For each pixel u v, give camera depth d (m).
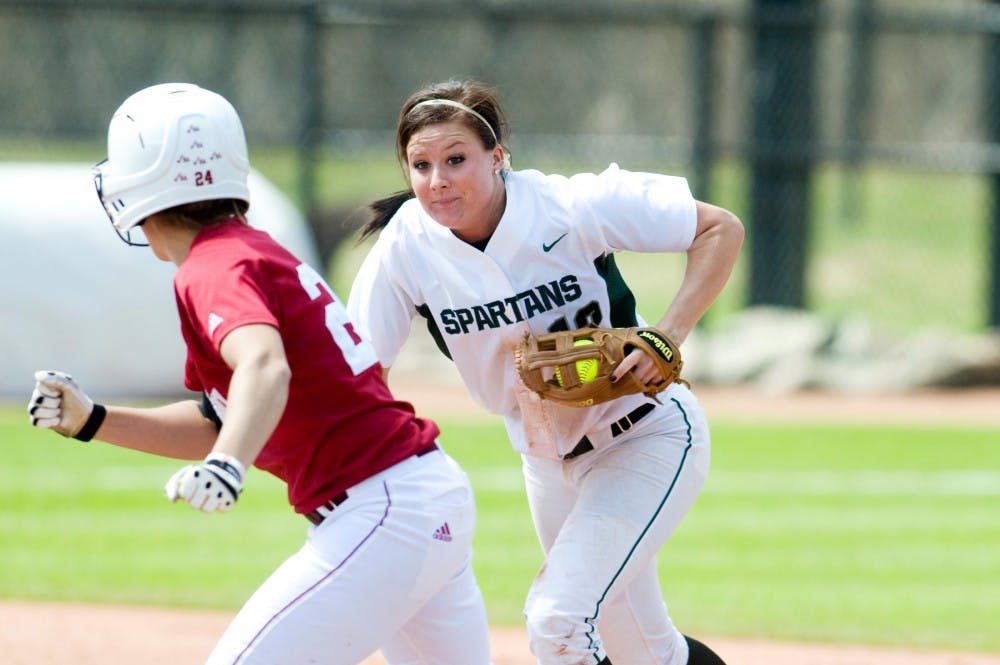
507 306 14.48
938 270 89.00
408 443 12.81
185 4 53.78
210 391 12.75
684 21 54.53
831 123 95.19
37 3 53.44
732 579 28.12
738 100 71.31
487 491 35.75
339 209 60.00
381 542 12.43
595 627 14.24
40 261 46.94
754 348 55.69
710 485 37.47
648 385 14.08
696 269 14.60
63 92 78.19
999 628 24.50
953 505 35.44
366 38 80.25
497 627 23.81
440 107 13.78
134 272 47.41
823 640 23.52
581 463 15.24
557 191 14.52
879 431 45.59
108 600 25.42
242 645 12.30
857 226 99.88
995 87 67.31
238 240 12.31
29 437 41.75
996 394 53.88
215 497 10.63
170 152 12.32
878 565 29.45
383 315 14.95
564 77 79.38
